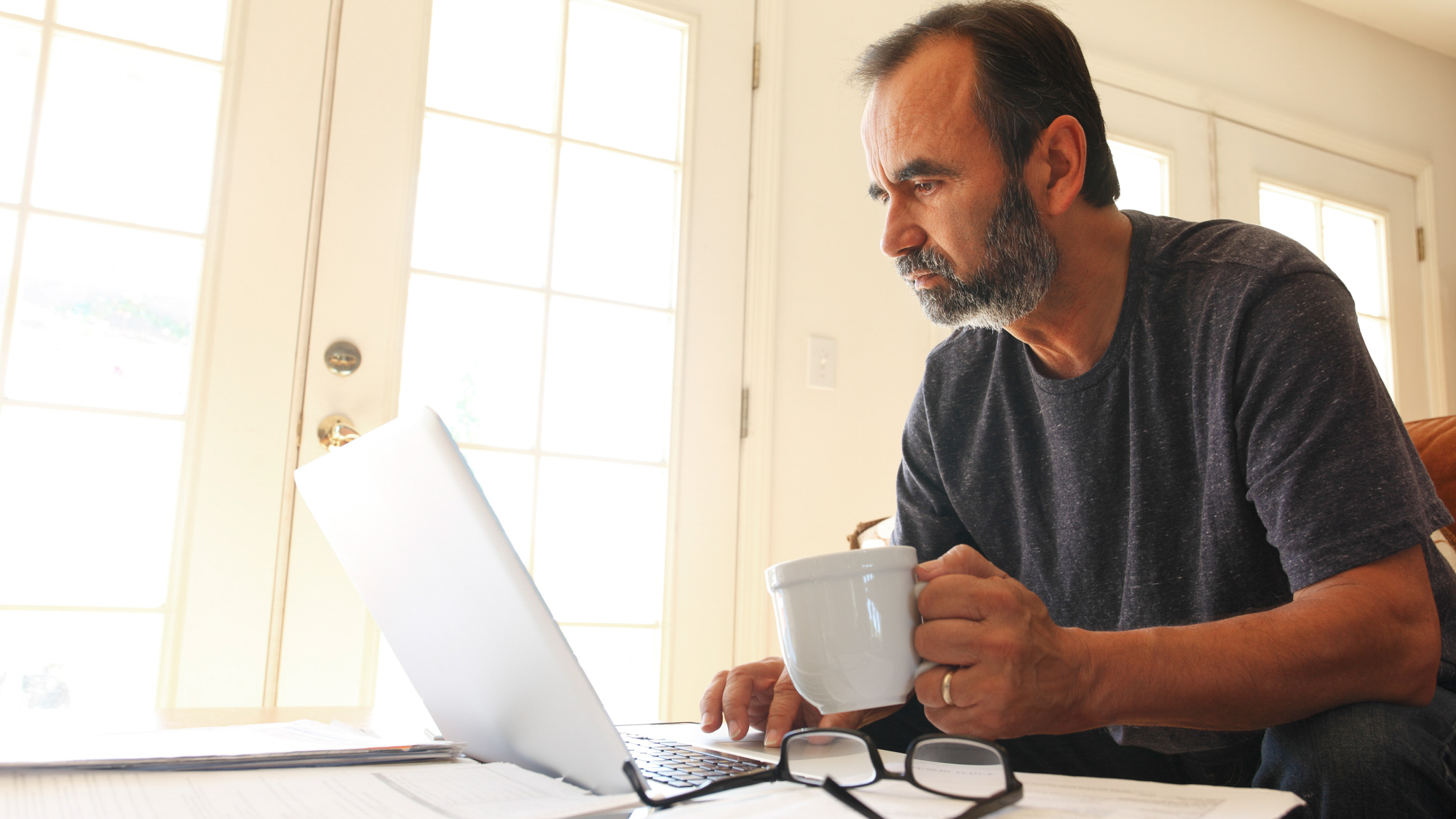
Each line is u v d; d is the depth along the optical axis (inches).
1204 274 33.2
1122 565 35.9
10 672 61.1
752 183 86.9
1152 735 33.0
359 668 67.4
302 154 70.3
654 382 82.2
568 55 82.1
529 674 19.5
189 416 65.4
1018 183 33.4
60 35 66.1
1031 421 39.7
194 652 63.7
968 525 41.8
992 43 33.3
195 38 69.6
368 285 71.3
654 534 80.4
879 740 33.0
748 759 24.3
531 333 78.1
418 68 74.7
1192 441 33.6
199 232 68.0
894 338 91.6
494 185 78.4
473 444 74.9
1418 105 130.0
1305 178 119.3
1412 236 126.4
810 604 21.7
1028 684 21.8
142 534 64.7
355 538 23.6
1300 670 23.5
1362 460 25.9
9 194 63.8
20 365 63.1
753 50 88.7
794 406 86.0
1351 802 23.1
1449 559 34.4
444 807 16.3
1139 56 110.1
